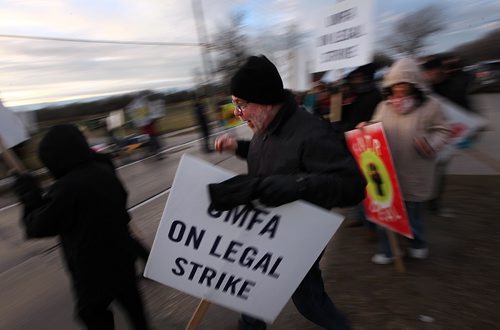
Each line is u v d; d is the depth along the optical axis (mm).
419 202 3027
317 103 6023
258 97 1646
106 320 2254
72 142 2047
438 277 2932
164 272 1866
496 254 3164
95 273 2090
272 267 1799
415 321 2461
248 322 2281
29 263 4312
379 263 3260
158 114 12773
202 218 1752
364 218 3705
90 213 2031
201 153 11758
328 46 4160
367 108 3799
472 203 4297
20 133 2264
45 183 9680
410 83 2709
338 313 2070
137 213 5852
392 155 2963
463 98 3969
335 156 1590
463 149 3885
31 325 3023
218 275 1845
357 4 3711
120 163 11711
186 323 2801
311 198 1546
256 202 1680
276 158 1714
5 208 7207
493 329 2309
